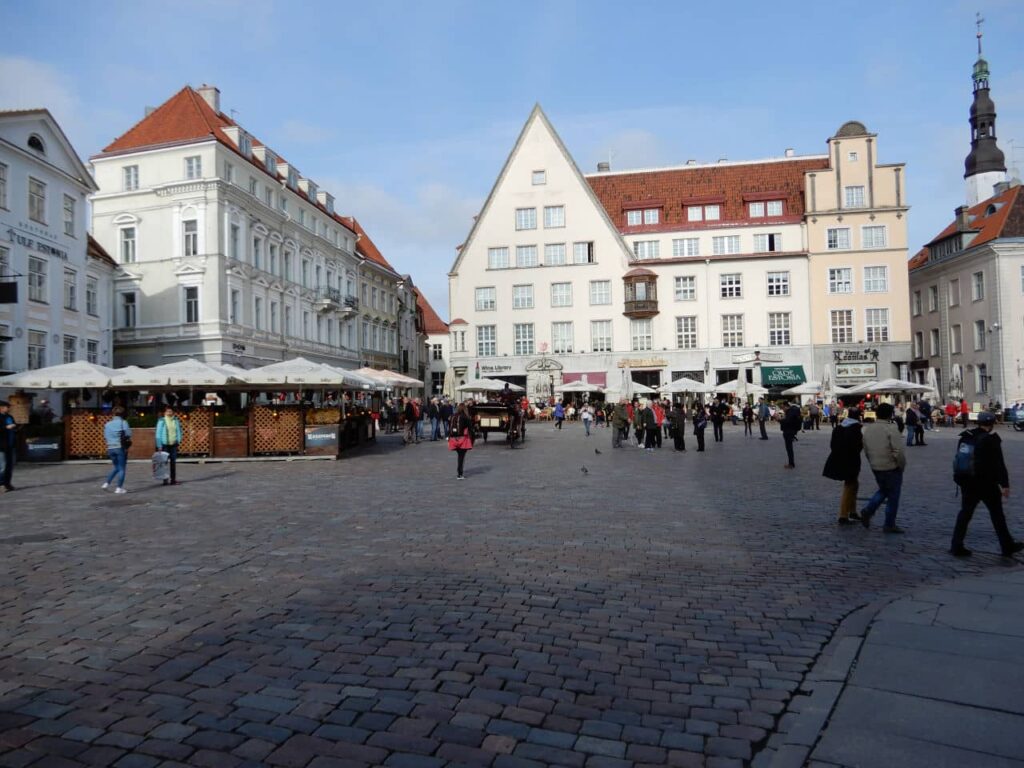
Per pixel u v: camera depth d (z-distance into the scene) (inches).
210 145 1615.4
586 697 186.9
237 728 169.2
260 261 1829.5
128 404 1236.5
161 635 234.7
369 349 2608.3
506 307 2452.0
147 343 1649.9
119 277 1668.3
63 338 1343.5
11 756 156.1
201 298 1615.4
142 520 458.0
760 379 2301.9
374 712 177.5
